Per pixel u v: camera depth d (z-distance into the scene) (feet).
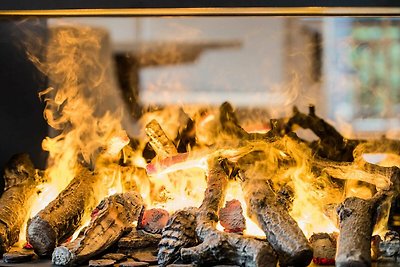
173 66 5.22
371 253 3.85
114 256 3.92
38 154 5.10
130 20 5.05
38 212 4.35
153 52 5.18
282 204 4.00
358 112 5.18
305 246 3.59
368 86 5.20
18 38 5.04
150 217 4.26
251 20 5.00
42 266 3.80
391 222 4.10
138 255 4.00
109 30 5.09
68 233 4.20
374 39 5.12
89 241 3.89
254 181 4.12
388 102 5.19
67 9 4.34
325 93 5.19
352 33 5.12
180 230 3.83
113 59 5.16
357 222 3.67
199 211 3.95
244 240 3.60
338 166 4.43
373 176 4.33
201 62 5.24
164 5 4.31
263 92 5.21
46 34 5.05
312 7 4.26
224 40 5.17
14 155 4.89
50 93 5.11
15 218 4.33
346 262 3.47
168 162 4.55
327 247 3.86
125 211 4.16
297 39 5.15
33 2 4.34
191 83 5.22
